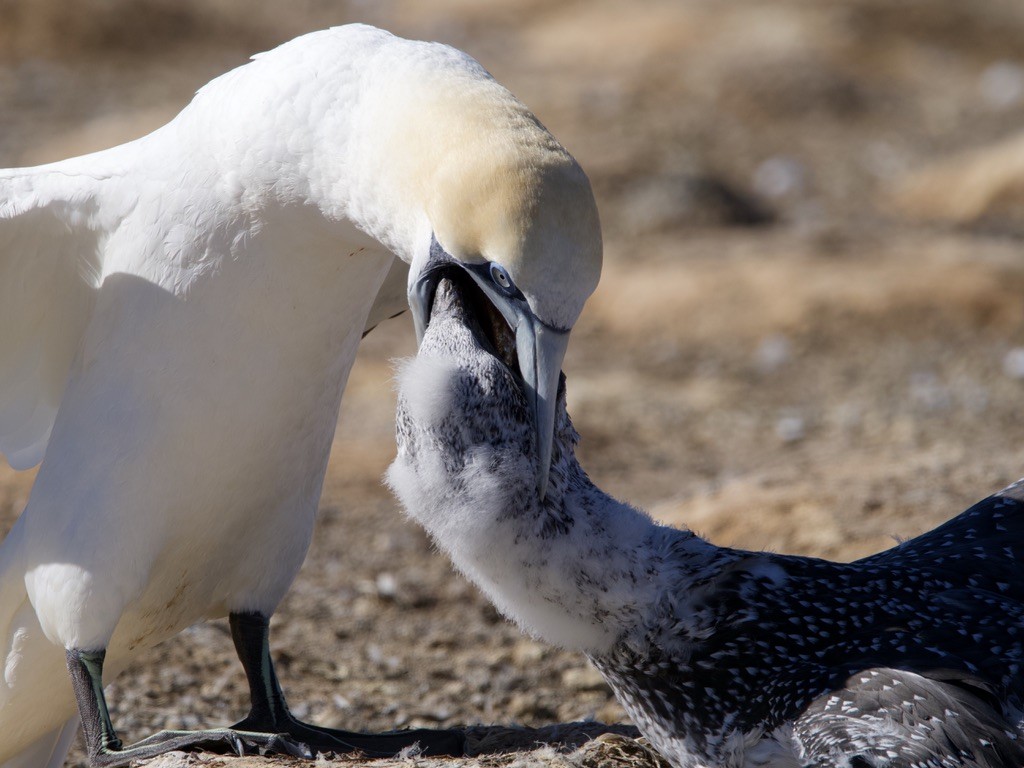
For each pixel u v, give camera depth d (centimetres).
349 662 1394
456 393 779
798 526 1458
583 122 4059
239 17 5078
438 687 1334
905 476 1596
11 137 3716
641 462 2052
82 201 921
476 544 784
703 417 2262
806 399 2355
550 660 1383
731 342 2631
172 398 910
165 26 4794
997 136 4312
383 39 875
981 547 870
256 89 870
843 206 3662
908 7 5359
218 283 895
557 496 793
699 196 3419
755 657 781
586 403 2312
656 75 4578
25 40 4534
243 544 987
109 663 1022
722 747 786
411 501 797
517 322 773
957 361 2484
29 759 1094
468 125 790
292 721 998
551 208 748
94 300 970
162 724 1191
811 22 5072
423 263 802
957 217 3528
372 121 827
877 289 2700
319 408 964
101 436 916
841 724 714
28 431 1052
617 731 1000
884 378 2433
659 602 792
